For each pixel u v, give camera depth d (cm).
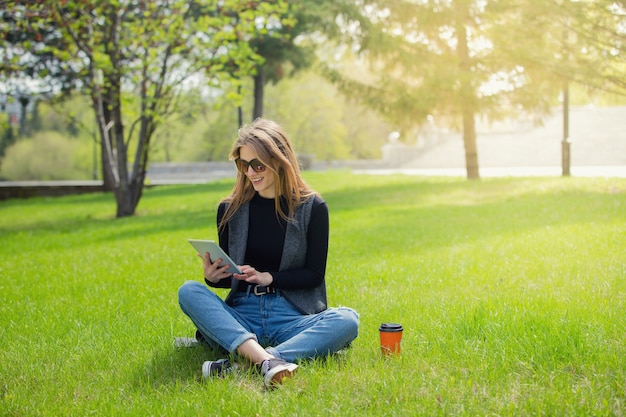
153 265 820
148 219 1527
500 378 351
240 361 379
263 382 354
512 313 471
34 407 344
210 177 4425
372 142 6956
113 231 1293
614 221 945
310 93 5972
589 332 414
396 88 1991
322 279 420
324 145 6169
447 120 2116
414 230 1019
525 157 3972
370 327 471
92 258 920
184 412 322
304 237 417
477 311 476
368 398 331
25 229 1514
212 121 5728
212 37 1602
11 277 792
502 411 305
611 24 1366
